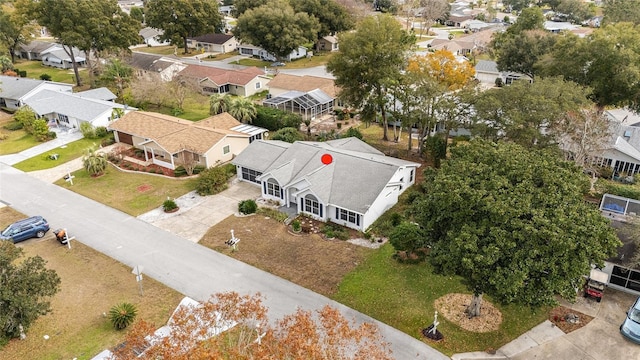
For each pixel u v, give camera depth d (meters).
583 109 39.59
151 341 21.50
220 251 33.19
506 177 24.11
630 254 27.48
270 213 38.12
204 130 49.12
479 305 25.94
